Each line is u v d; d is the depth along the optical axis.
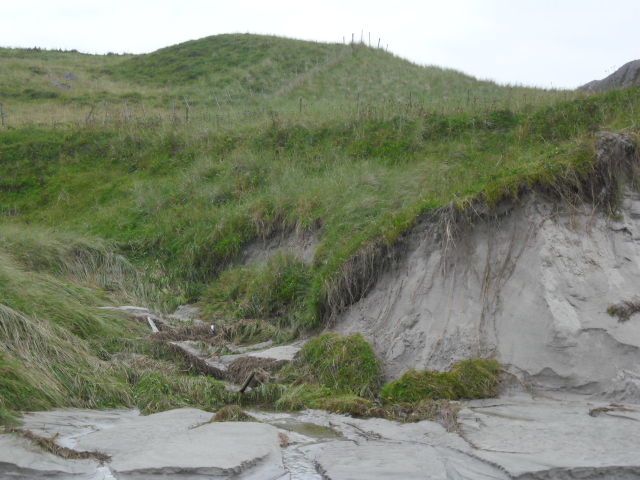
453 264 7.93
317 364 7.59
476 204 8.04
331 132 15.80
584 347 6.38
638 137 8.29
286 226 12.02
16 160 18.30
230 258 12.30
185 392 6.98
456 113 15.16
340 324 8.81
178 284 12.03
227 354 8.68
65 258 12.26
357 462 4.66
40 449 4.90
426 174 11.43
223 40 38.84
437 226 8.33
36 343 7.06
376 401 6.81
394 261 8.66
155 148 17.83
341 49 33.75
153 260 12.87
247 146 16.42
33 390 6.25
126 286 11.98
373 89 26.34
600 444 4.77
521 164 8.43
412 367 7.21
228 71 33.62
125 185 16.55
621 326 6.48
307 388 7.06
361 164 13.48
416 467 4.53
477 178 9.40
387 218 9.43
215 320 10.28
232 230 12.55
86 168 17.83
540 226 7.45
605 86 15.46
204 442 5.10
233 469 4.48
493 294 7.37
